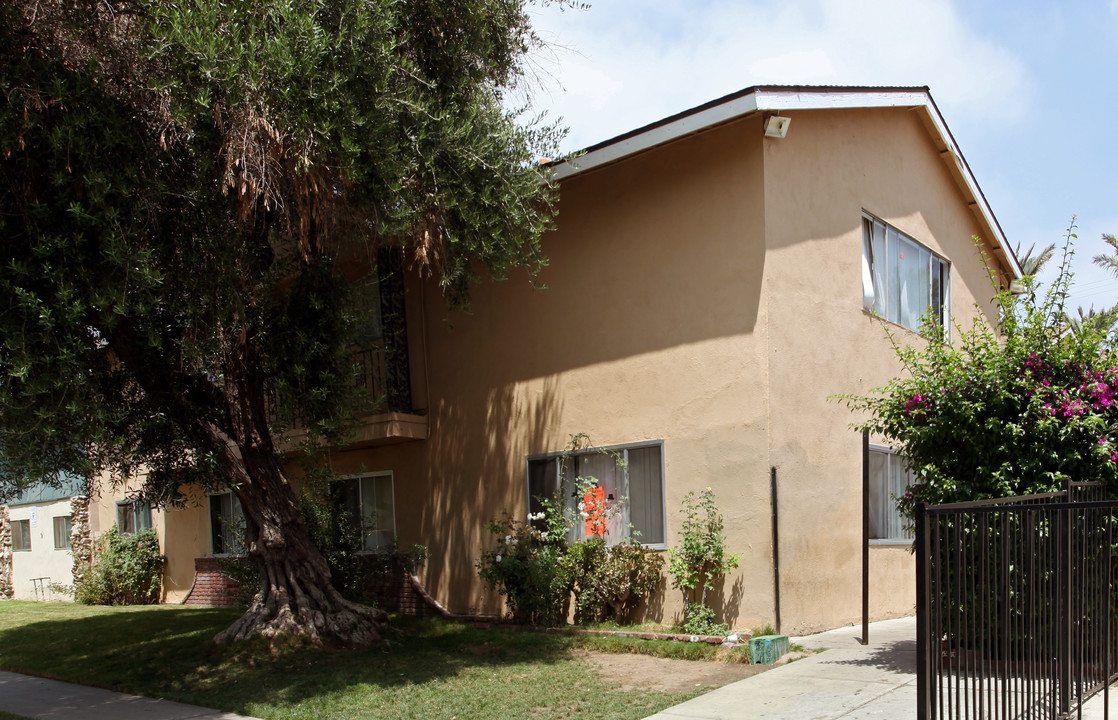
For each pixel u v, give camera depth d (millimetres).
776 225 9789
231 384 10086
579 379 11180
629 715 6707
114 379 9602
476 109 9484
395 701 7543
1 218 7578
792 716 6293
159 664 9734
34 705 8414
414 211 8969
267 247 10047
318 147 8227
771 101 9594
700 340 10023
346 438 10812
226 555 16359
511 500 11820
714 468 9758
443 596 12586
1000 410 7355
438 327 12984
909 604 12070
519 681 8070
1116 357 7328
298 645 9664
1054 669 5270
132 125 8156
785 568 9328
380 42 8500
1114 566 6664
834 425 10500
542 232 10711
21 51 7773
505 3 10227
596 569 10367
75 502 20609
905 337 12469
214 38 7633
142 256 7574
